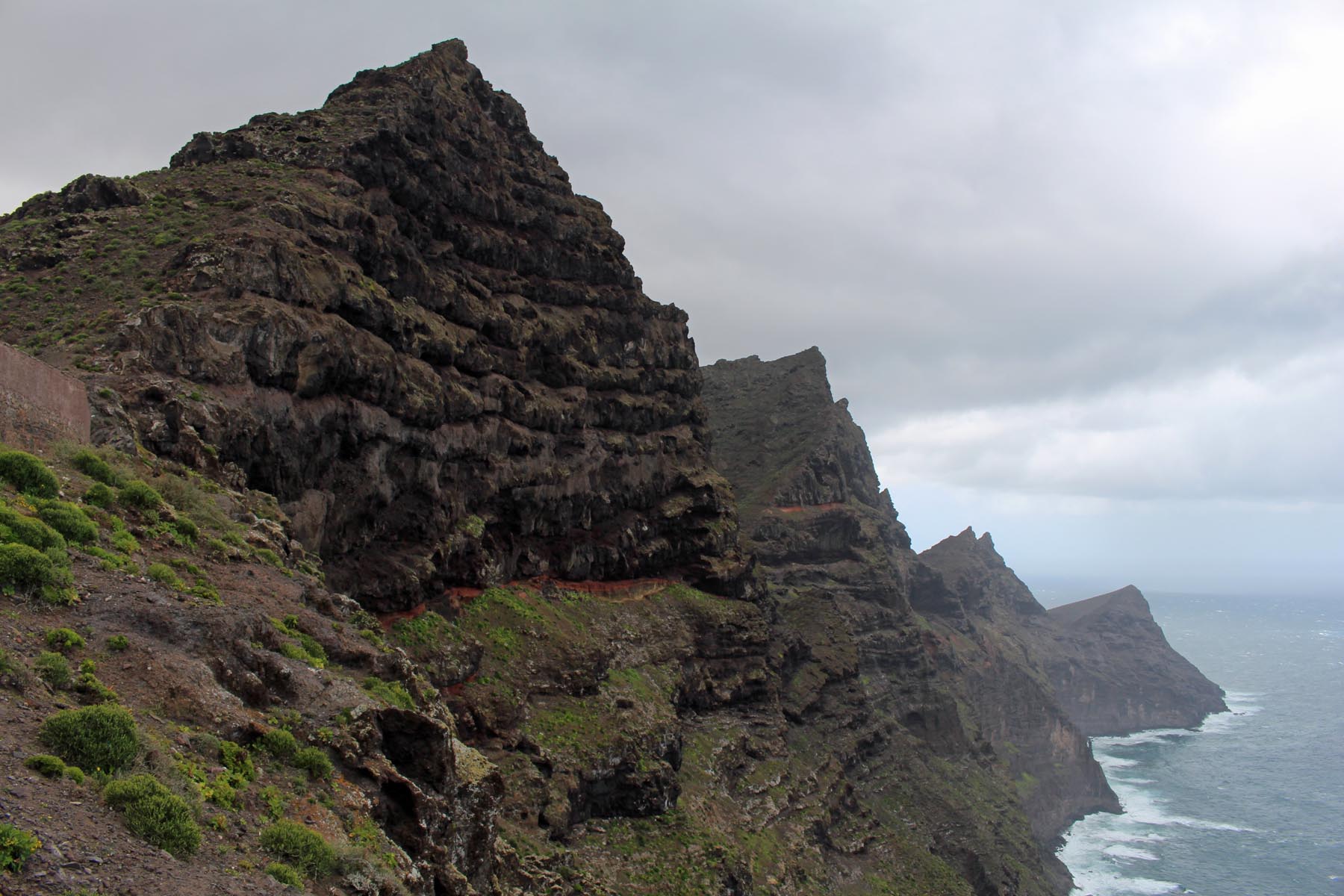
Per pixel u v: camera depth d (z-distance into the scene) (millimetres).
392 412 61844
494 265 85688
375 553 62531
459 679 62094
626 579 92125
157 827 18344
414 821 26000
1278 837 178500
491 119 93438
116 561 28422
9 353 32250
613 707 71625
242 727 23484
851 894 85312
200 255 51656
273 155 68438
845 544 159000
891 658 149500
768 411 185625
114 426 39125
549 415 84312
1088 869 158750
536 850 54469
